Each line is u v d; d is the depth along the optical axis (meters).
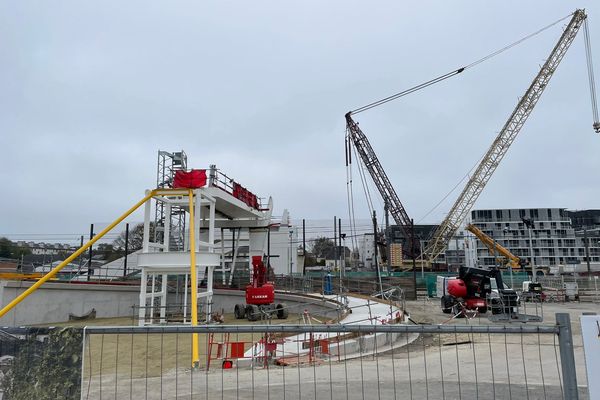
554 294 43.84
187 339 18.53
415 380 9.84
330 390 8.18
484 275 27.69
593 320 5.36
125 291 33.44
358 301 29.58
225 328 5.68
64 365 5.89
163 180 33.03
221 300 34.44
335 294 31.59
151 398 8.45
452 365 12.16
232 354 13.19
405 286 51.34
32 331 6.02
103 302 32.31
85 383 10.03
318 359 13.28
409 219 74.25
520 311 31.12
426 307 34.88
